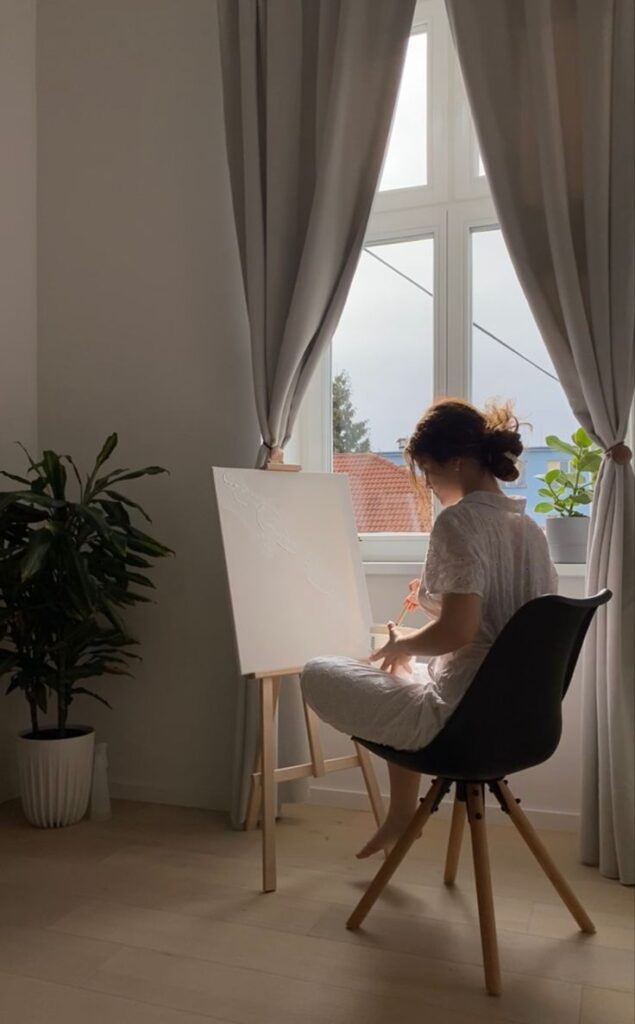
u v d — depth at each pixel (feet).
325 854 7.51
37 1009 5.03
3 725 9.34
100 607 8.05
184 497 9.21
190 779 9.10
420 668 6.68
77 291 9.78
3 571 7.90
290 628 7.19
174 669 9.20
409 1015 4.95
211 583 9.06
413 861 7.31
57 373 9.86
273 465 7.75
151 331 9.41
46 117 9.95
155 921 6.19
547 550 5.84
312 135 8.41
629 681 7.06
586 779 7.23
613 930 6.03
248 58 8.41
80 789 8.45
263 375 8.32
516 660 5.12
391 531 9.43
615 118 7.16
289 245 8.33
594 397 7.20
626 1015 4.96
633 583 7.11
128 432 9.50
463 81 8.27
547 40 7.29
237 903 6.49
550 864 6.00
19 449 9.65
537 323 7.50
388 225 9.39
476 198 9.00
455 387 9.06
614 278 7.15
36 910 6.40
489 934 5.25
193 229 9.23
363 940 5.87
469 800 5.55
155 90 9.40
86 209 9.75
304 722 8.44
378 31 8.01
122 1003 5.09
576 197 7.41
